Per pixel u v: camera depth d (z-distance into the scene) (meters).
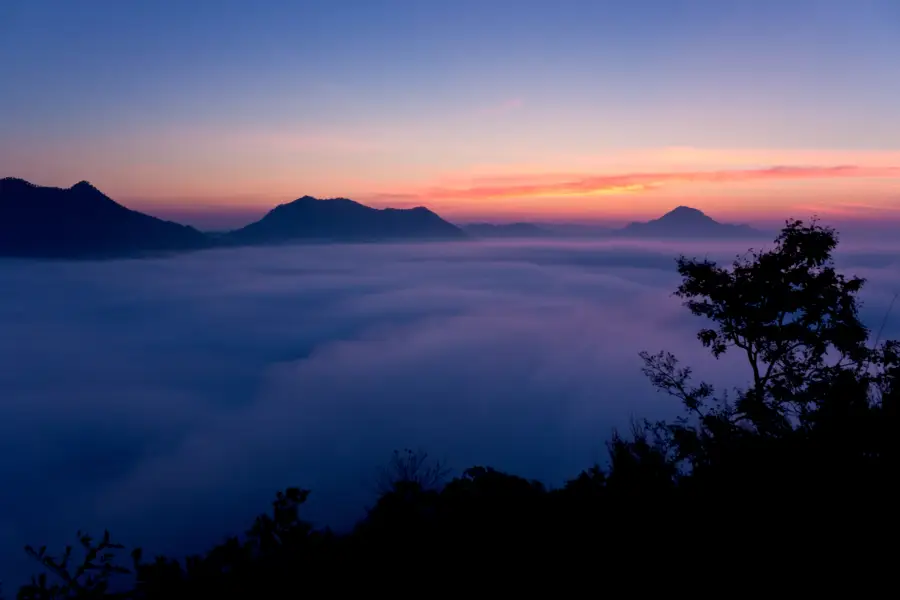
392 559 3.35
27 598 2.66
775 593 3.30
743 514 3.93
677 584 3.39
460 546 3.54
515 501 3.97
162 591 2.83
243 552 3.01
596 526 3.90
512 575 3.38
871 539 3.60
